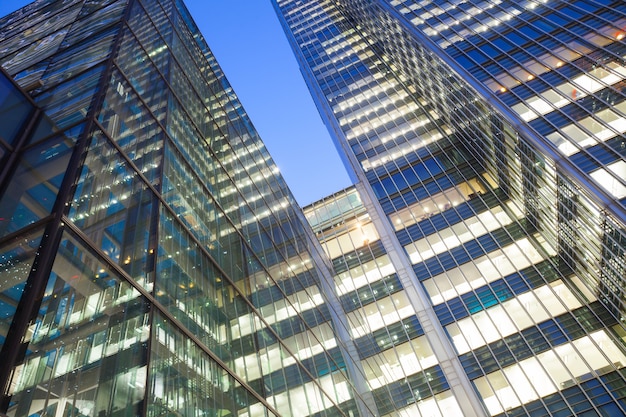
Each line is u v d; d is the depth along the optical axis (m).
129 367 11.30
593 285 33.66
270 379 19.27
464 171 49.53
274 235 32.50
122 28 22.33
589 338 32.56
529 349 34.03
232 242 23.64
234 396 15.58
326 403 23.73
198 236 19.66
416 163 53.44
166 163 19.69
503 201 44.59
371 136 60.62
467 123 45.22
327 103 70.94
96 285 11.94
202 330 15.89
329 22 95.19
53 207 12.29
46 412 8.95
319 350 27.94
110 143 16.08
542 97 32.59
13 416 8.42
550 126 30.61
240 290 21.34
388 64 71.88
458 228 44.78
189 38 35.59
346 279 46.22
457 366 35.56
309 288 33.78
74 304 11.03
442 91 49.06
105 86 17.56
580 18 36.72
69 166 13.58
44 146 14.73
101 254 12.67
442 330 38.25
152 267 14.52
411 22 50.12
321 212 54.75
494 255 41.03
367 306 42.94
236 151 33.31
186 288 16.14
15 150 14.54
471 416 32.47
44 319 10.12
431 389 35.03
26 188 12.96
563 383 31.36
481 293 39.12
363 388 32.31
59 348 10.05
